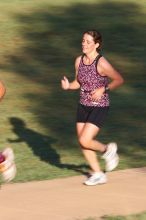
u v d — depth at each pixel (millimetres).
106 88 17312
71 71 34969
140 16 43531
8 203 15719
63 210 15102
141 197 16172
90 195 16375
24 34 40031
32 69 35062
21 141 23266
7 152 16328
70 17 42906
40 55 37250
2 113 27547
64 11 43969
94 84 17172
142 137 24062
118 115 27453
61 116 27359
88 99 17328
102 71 17094
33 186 17391
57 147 22500
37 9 44031
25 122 26219
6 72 34438
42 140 23469
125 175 18422
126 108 28641
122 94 31109
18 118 26812
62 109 28562
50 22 42000
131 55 37562
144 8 44969
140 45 39125
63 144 22922
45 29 40906
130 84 33000
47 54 37438
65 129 25172
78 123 17609
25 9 43906
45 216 14672
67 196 16281
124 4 45531
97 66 17078
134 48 38594
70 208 15266
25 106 28875
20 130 24938
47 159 20781
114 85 17312
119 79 17234
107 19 42750
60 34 40250
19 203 15703
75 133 24578
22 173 18938
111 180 17844
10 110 28078
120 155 21375
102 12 43969
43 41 39250
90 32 17031
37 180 18125
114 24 41969
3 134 24297
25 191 16844
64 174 18812
